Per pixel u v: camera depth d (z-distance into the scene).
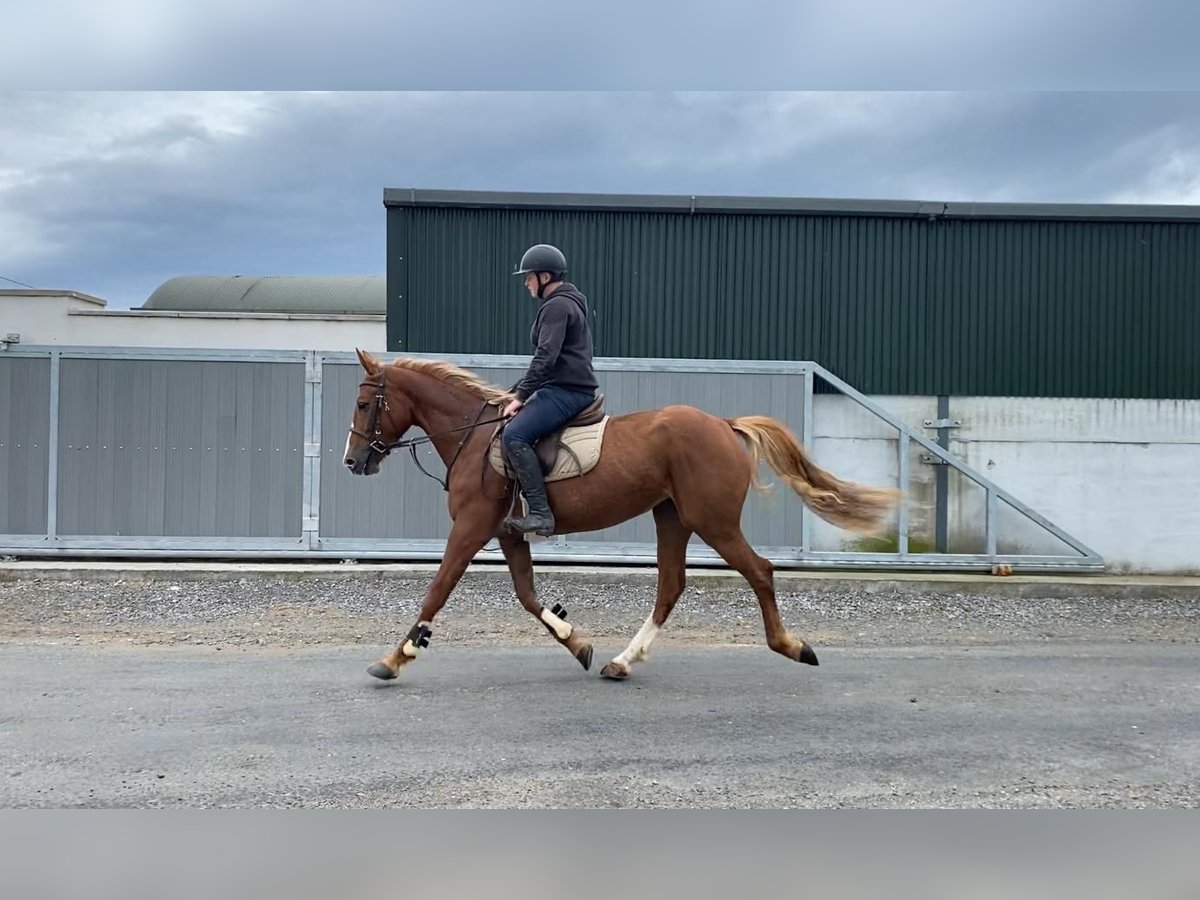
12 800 3.87
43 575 8.80
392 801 3.88
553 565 9.59
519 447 5.41
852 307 10.45
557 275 5.69
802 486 5.90
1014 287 10.42
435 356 9.38
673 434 5.55
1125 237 10.43
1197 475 10.34
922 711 5.20
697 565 9.62
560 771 4.23
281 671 5.97
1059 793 4.06
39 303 17.64
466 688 5.59
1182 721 5.07
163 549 9.37
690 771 4.25
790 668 6.21
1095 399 10.37
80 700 5.25
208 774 4.15
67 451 9.36
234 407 9.41
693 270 10.42
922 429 10.38
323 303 25.00
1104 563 9.63
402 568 9.02
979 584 9.07
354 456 5.94
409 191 10.21
